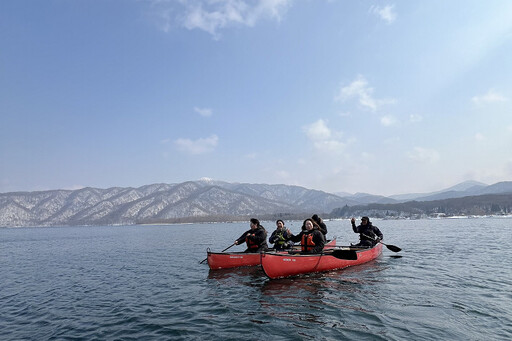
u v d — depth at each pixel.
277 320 7.53
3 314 9.35
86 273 16.83
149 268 17.30
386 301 8.76
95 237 70.06
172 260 20.53
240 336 6.70
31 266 21.08
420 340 6.10
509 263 15.48
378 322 7.13
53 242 55.94
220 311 8.51
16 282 14.94
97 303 10.18
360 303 8.62
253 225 15.69
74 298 11.06
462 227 67.06
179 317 8.26
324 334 6.57
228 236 54.78
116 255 25.86
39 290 12.80
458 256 18.22
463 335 6.30
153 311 8.95
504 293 9.52
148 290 11.71
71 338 7.16
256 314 8.05
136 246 35.44
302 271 12.45
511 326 6.76
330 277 12.12
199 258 21.12
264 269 11.33
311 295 9.57
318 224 14.16
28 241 63.75
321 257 13.02
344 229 72.69
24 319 8.77
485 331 6.49
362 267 14.35
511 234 39.50
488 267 14.32
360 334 6.48
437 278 11.82
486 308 8.01
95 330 7.62
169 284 12.56
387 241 30.42
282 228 15.61
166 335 7.05
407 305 8.35
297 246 16.56
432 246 24.64
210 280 12.73
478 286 10.47
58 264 21.59
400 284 10.82
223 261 14.93
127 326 7.79
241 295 10.03
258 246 15.45
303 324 7.18
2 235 115.88
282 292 10.05
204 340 6.61
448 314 7.59
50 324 8.23
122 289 12.18
